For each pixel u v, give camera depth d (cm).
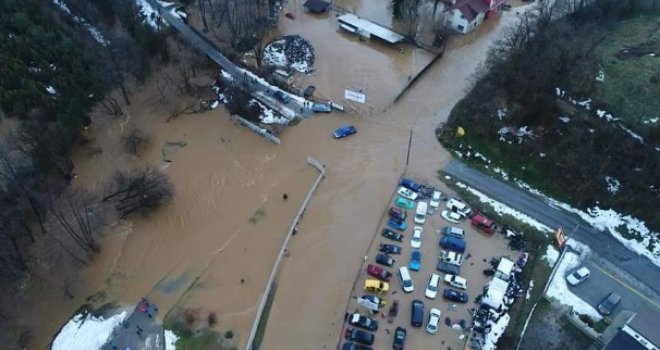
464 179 8306
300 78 10231
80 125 8794
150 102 9706
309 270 7162
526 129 8569
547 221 7688
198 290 7075
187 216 7981
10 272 6944
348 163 8562
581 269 6944
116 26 10875
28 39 9256
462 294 6831
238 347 6450
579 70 8781
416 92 9881
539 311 6681
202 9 11138
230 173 8581
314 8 12075
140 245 7612
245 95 9550
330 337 6488
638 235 7438
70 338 6600
